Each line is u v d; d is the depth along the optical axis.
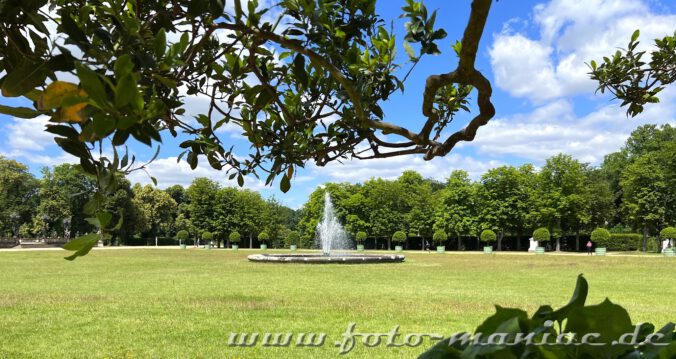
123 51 1.14
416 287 15.45
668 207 46.78
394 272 21.66
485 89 1.66
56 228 59.22
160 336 8.14
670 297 13.30
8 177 60.75
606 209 54.59
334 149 2.41
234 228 63.56
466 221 53.22
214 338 8.01
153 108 0.97
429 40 1.82
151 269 23.16
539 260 32.12
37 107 1.04
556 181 50.41
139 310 10.56
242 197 64.69
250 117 2.56
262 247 55.19
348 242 61.22
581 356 0.86
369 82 2.10
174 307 10.93
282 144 2.41
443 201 55.16
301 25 1.82
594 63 3.18
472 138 1.90
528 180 52.06
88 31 1.24
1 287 15.38
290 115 2.29
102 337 8.08
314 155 2.46
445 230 55.09
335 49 1.99
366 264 27.25
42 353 7.13
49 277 18.86
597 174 58.16
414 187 59.59
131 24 1.16
